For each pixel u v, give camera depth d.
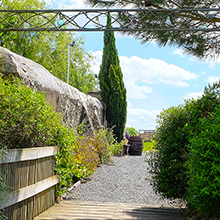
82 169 6.57
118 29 5.33
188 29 5.12
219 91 4.24
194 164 3.30
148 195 5.95
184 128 4.30
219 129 3.02
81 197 5.59
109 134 11.41
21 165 3.57
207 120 3.41
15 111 3.80
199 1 5.12
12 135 3.94
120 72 14.15
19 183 3.51
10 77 5.47
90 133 10.27
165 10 5.00
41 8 18.84
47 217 3.92
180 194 4.61
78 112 9.87
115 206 4.75
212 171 2.98
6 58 5.52
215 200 3.21
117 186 6.59
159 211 4.47
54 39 22.56
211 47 5.82
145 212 4.37
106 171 8.23
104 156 9.63
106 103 13.73
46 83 7.04
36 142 4.50
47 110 4.52
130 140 14.23
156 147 4.93
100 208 4.55
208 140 3.04
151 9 5.02
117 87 13.62
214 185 2.96
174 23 5.29
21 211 3.56
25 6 17.55
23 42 17.64
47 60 20.19
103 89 13.80
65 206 4.66
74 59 25.64
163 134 4.85
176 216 4.15
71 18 5.43
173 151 4.72
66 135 5.26
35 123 4.20
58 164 4.95
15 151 3.37
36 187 3.92
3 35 7.68
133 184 6.82
